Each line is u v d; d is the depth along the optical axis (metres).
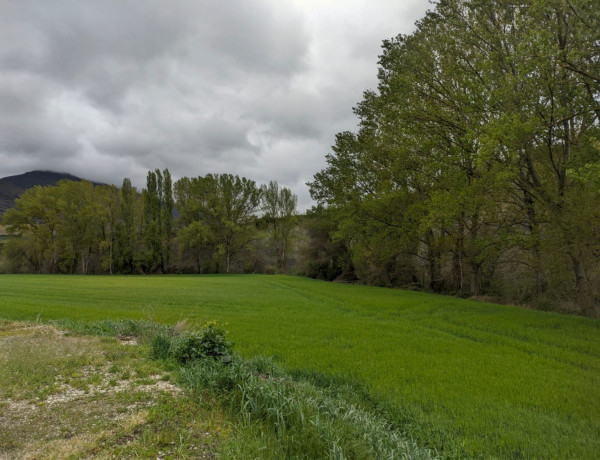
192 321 15.56
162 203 77.56
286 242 77.06
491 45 23.98
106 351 9.11
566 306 21.94
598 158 17.55
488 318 17.94
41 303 21.31
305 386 7.26
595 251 19.48
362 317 19.33
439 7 26.30
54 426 5.05
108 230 75.12
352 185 40.62
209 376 7.05
